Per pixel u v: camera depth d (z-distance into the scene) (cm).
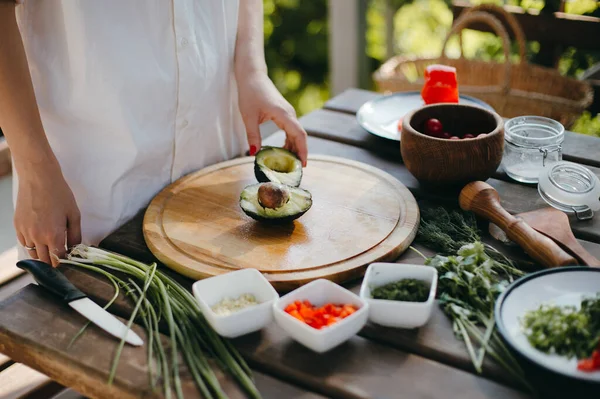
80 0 140
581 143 180
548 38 296
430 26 403
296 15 449
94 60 145
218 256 128
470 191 140
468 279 116
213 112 171
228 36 171
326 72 469
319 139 186
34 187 135
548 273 114
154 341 110
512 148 160
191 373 103
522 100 254
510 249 133
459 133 163
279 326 113
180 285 123
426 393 99
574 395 98
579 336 100
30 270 123
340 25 339
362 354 106
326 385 100
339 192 151
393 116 194
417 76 301
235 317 106
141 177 161
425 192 157
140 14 147
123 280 126
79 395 169
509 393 98
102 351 108
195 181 158
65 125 152
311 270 124
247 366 103
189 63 158
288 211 135
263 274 123
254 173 157
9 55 126
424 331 111
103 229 161
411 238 135
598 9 304
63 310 118
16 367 158
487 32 308
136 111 153
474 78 291
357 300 109
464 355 106
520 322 106
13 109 130
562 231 131
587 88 266
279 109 163
